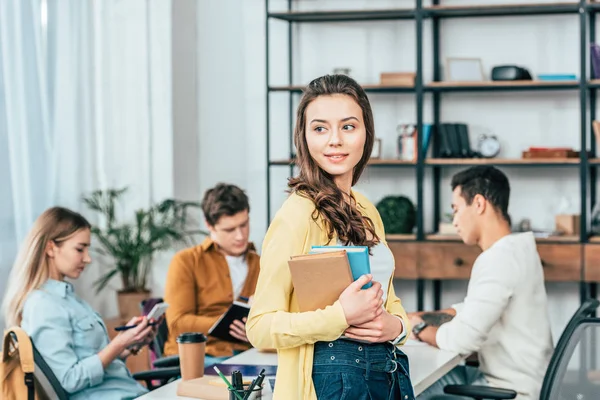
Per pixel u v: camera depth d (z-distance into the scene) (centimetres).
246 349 376
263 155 604
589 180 551
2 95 495
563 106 555
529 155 532
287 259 184
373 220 209
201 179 621
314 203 187
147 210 611
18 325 304
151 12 605
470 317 317
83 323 307
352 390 183
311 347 185
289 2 588
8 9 502
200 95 616
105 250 608
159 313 320
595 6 515
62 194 554
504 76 539
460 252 527
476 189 338
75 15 565
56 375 293
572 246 511
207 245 399
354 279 181
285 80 596
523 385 320
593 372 252
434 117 568
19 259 306
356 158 187
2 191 495
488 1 561
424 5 573
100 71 602
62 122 552
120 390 307
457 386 299
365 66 582
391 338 188
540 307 331
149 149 609
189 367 270
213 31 611
